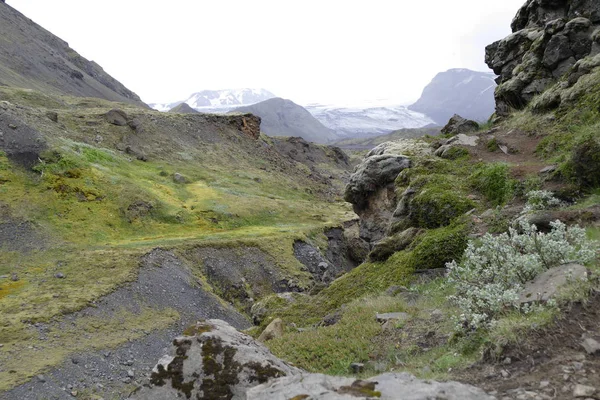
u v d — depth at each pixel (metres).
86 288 28.19
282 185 91.81
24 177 47.16
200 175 77.19
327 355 9.44
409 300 11.69
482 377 5.48
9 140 51.12
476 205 16.22
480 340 6.59
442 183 18.62
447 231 14.92
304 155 163.50
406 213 19.31
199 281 36.34
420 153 25.22
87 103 120.31
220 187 73.25
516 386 5.00
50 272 31.03
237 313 35.41
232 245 44.12
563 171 13.89
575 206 11.87
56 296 26.50
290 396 4.73
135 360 22.89
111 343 23.36
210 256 41.09
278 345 10.98
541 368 5.21
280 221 62.78
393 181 23.84
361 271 17.52
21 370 18.64
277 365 7.16
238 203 63.91
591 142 12.97
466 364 6.07
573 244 8.57
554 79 24.53
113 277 30.50
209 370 6.76
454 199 16.91
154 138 87.25
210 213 57.41
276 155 120.56
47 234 38.81
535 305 6.39
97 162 60.19
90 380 19.88
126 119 84.94
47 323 23.16
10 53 169.12
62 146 56.25
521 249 8.10
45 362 19.59
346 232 59.47
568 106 20.42
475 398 4.40
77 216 44.38
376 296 13.44
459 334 7.32
